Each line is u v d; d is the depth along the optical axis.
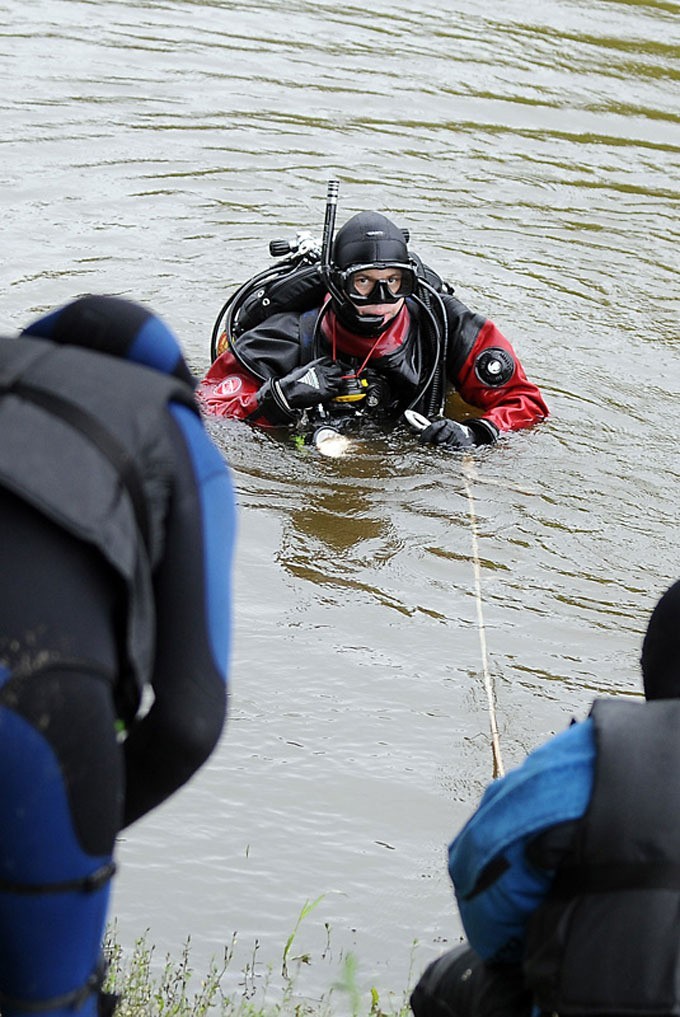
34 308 6.99
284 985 3.01
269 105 10.82
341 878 3.37
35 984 1.88
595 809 1.81
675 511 5.50
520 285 7.92
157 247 8.03
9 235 7.94
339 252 6.00
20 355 1.95
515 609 4.71
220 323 6.93
